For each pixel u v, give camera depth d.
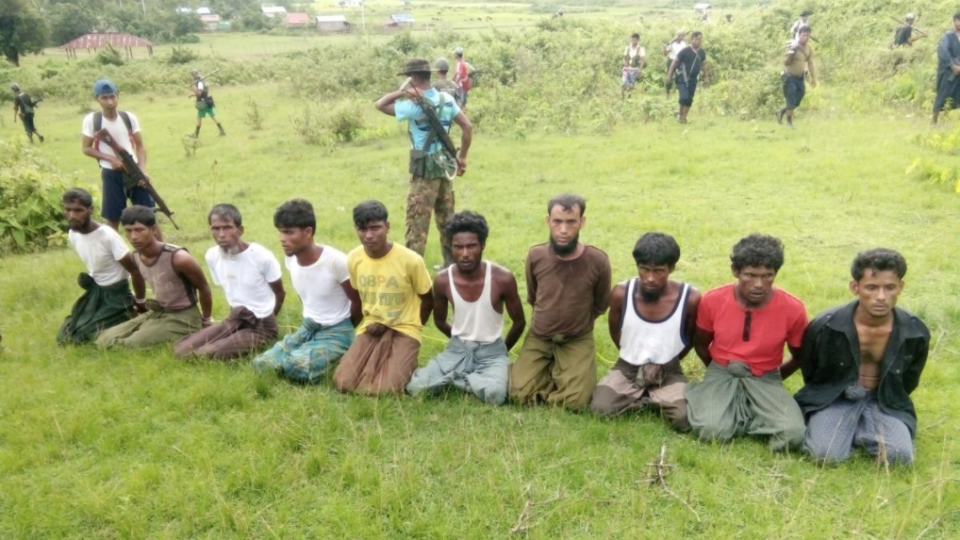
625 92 16.27
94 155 7.18
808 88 14.72
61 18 55.28
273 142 14.34
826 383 4.02
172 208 9.62
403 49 26.78
